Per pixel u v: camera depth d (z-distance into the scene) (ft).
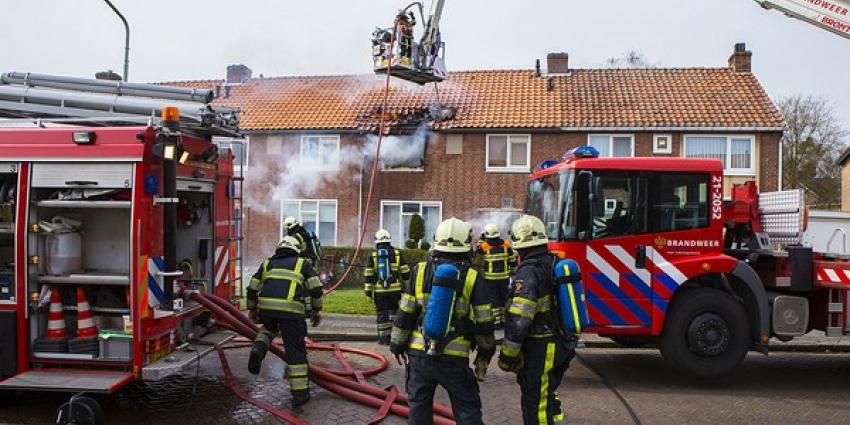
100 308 18.49
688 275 23.44
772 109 58.03
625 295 23.41
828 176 103.71
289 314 19.53
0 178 18.94
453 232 14.42
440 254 14.56
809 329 25.70
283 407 19.97
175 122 18.13
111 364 18.13
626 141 58.34
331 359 26.40
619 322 23.36
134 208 17.72
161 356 19.06
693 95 61.41
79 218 19.26
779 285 24.54
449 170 60.54
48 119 19.92
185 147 20.40
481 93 64.85
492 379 24.07
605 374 25.54
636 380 24.66
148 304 18.04
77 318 18.56
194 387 21.53
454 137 60.59
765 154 56.39
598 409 20.76
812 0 23.71
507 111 61.21
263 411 19.56
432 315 13.64
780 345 30.81
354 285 52.60
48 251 18.52
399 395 20.35
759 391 23.27
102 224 19.24
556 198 24.73
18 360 18.25
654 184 23.82
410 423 14.44
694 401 21.85
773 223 26.35
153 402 20.33
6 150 18.24
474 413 14.15
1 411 19.10
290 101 67.41
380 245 28.17
